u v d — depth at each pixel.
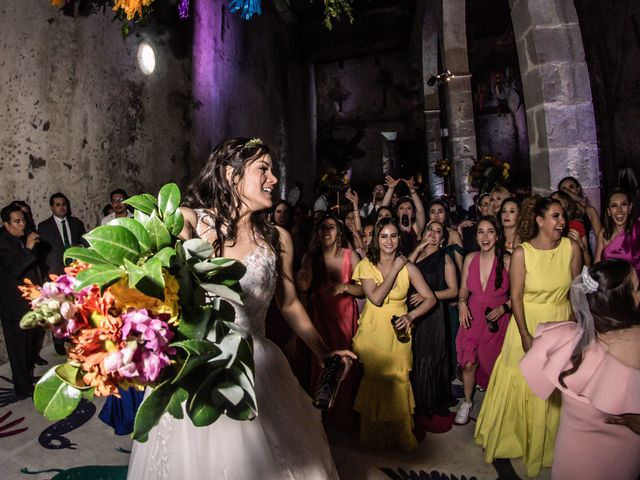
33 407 3.60
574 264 2.57
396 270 2.80
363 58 18.41
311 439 1.71
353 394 3.12
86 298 0.91
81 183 5.51
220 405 1.10
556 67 4.35
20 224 3.92
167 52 7.54
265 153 1.65
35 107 4.86
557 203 2.53
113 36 6.12
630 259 3.53
